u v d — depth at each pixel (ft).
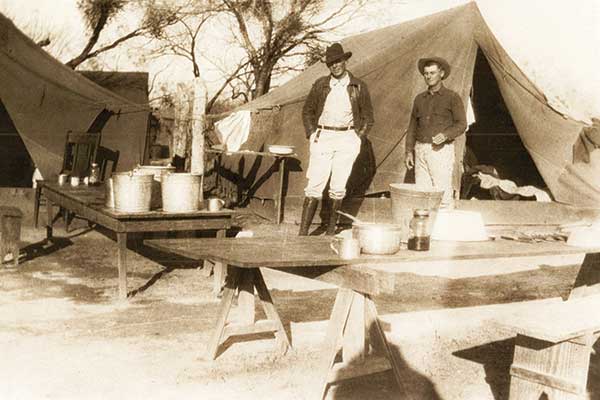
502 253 12.46
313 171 23.84
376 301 17.79
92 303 16.69
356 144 23.93
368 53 30.07
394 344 14.25
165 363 12.57
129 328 14.70
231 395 11.11
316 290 18.70
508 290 19.71
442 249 12.62
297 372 12.26
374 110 29.35
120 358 12.78
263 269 21.20
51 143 33.47
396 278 20.66
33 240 25.00
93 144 31.01
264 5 52.34
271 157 30.94
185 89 34.14
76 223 28.86
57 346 13.37
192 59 53.52
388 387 11.87
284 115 31.12
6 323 14.74
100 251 23.39
